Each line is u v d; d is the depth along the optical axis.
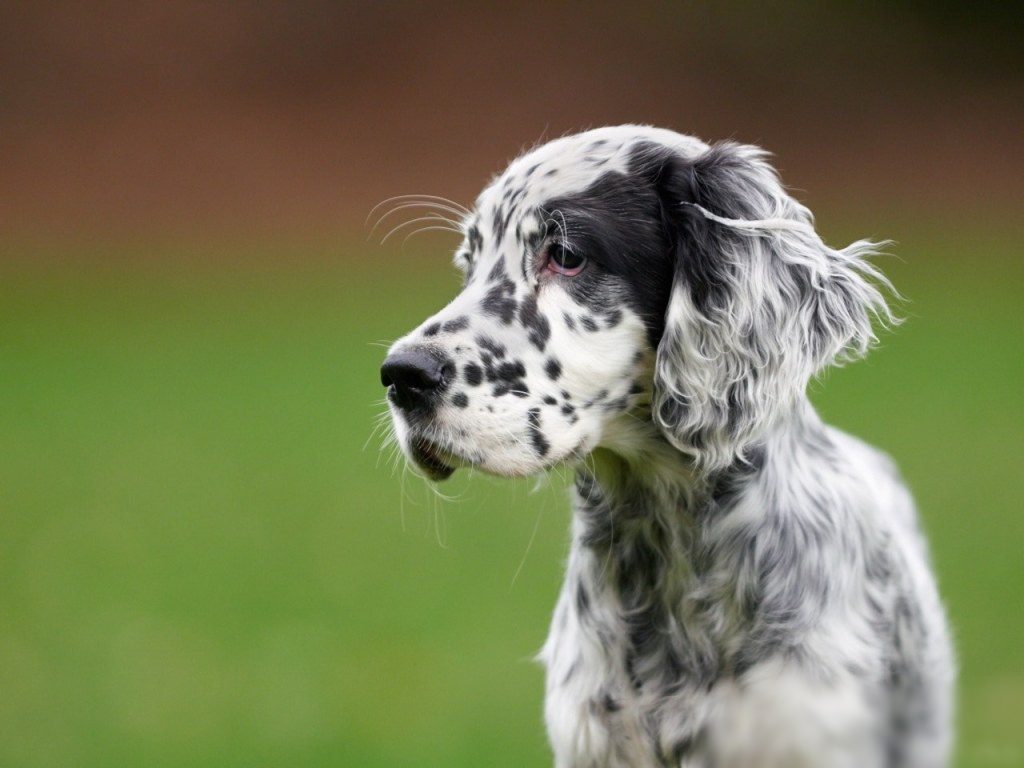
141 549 12.82
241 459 15.85
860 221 30.22
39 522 13.62
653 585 6.20
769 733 5.97
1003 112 36.12
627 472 6.26
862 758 5.98
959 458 14.66
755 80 37.06
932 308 23.27
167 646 10.61
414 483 14.59
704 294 6.07
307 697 9.73
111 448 16.48
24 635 10.76
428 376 5.88
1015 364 19.47
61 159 33.84
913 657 6.45
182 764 8.88
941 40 38.16
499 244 6.24
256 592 11.66
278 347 21.88
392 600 11.41
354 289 26.28
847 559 6.12
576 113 35.91
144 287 27.20
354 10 38.00
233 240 31.05
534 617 11.04
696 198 6.18
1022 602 10.73
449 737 9.12
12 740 9.22
